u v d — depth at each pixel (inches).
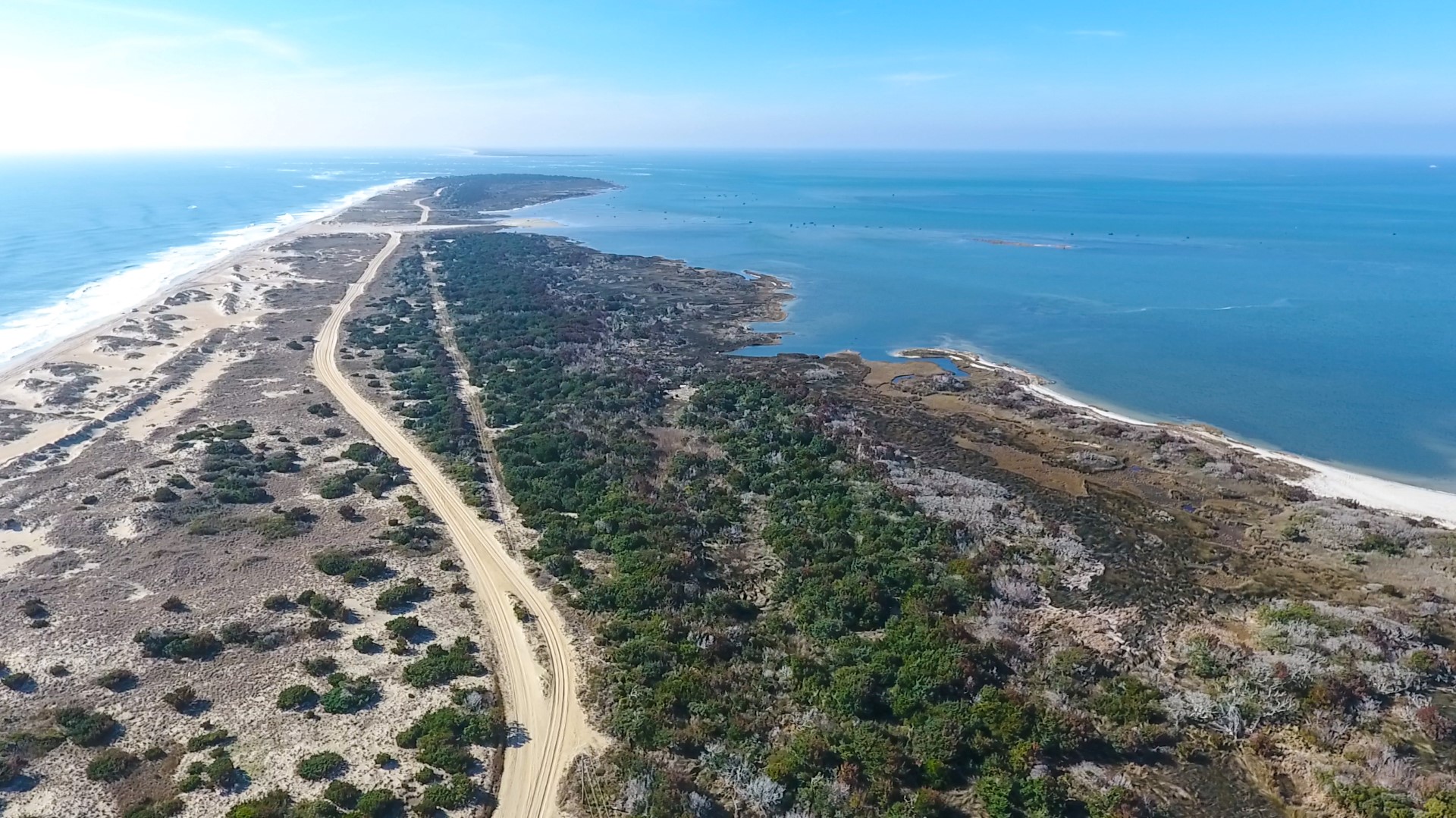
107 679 1439.5
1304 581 1919.3
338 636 1605.6
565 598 1758.1
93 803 1185.4
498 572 1863.9
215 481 2256.4
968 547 2015.3
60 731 1318.9
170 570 1812.3
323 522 2059.5
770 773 1252.5
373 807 1167.6
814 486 2322.8
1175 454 2618.1
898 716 1413.6
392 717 1385.3
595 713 1408.7
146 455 2445.9
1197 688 1512.1
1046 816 1196.5
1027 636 1658.5
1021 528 2124.8
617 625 1640.0
